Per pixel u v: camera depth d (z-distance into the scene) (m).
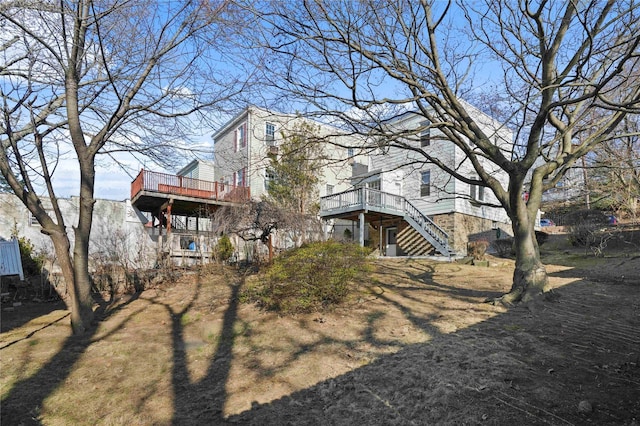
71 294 7.13
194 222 21.42
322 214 19.52
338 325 6.52
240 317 7.55
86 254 7.32
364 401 3.88
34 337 6.80
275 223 12.67
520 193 7.35
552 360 4.52
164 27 7.13
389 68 7.26
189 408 4.01
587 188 12.03
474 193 19.55
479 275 11.42
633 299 7.37
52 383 4.77
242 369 4.99
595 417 3.21
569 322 5.99
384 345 5.43
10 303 9.82
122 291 11.05
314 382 4.44
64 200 16.02
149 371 5.11
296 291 7.48
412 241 19.64
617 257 13.14
